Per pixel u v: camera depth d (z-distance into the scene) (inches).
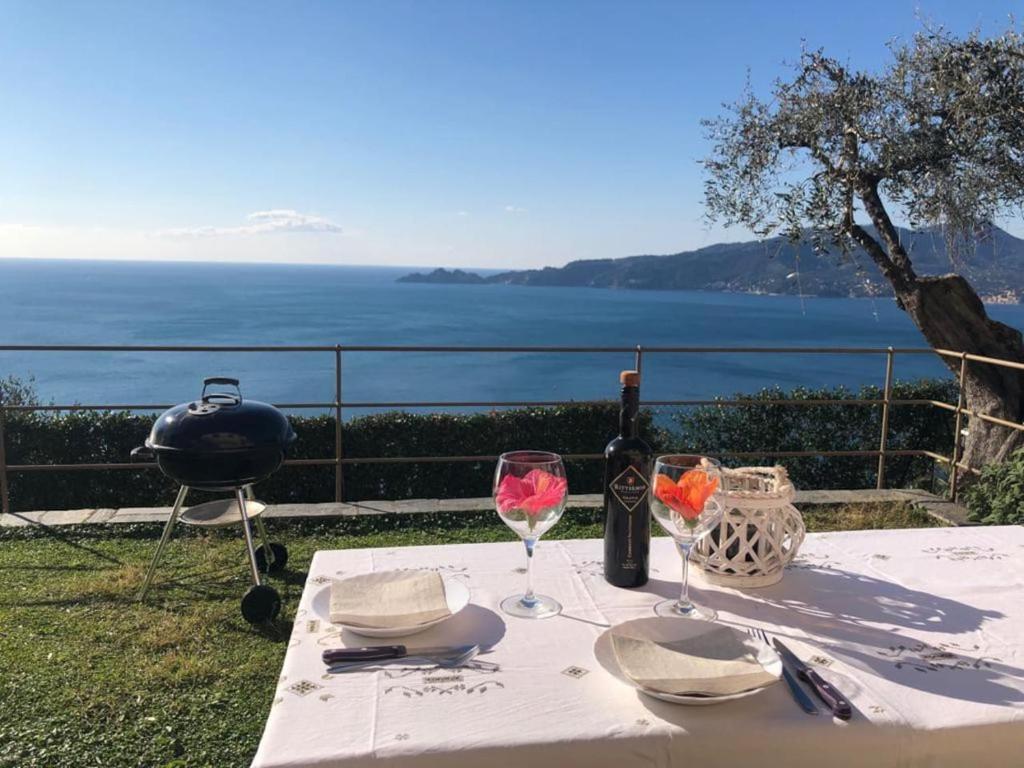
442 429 197.8
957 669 45.8
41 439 184.2
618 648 44.4
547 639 49.4
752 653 45.4
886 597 57.7
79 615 115.6
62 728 86.4
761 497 58.3
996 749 39.9
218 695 93.4
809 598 57.3
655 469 53.3
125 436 186.4
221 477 100.7
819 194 209.8
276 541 151.6
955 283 199.0
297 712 40.3
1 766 79.8
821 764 38.9
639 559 58.4
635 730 38.3
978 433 200.4
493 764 37.2
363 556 66.8
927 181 195.3
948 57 184.7
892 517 167.8
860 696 42.2
